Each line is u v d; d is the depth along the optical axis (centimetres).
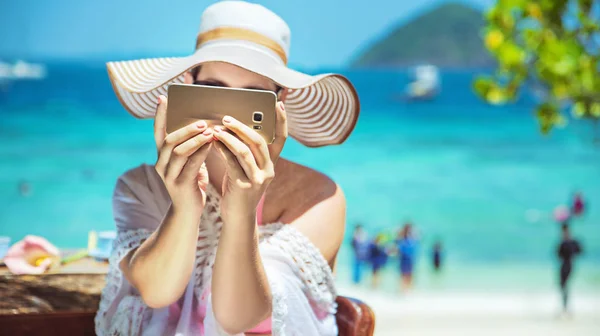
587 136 5812
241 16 185
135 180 190
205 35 187
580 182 4538
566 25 673
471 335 1400
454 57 18975
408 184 4325
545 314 1683
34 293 217
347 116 200
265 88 184
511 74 702
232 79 180
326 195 193
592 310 1755
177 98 154
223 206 155
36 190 3638
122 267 182
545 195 4216
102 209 3369
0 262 233
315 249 182
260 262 162
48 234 3012
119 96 194
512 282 2403
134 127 5494
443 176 4578
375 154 5131
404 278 2044
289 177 195
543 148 5641
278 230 183
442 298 2011
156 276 165
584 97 657
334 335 188
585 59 649
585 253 3086
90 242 254
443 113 7738
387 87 10838
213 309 165
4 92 7544
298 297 175
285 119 157
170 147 148
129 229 187
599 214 3881
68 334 221
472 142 5844
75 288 219
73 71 10356
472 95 9462
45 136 5034
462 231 3419
